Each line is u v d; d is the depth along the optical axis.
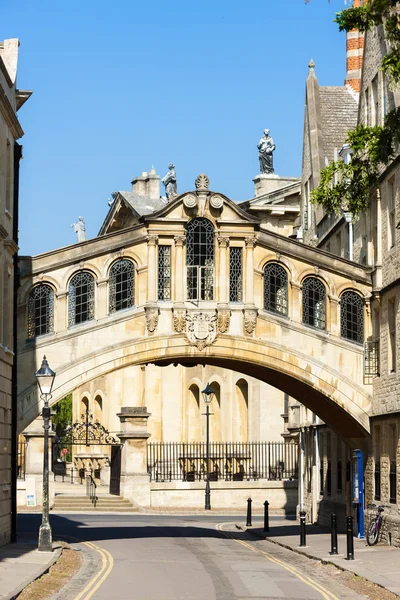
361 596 22.17
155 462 58.56
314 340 36.38
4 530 31.98
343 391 36.38
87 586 23.20
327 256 36.56
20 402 33.75
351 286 36.59
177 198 35.22
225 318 35.47
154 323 35.00
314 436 46.62
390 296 34.91
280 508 56.53
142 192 80.12
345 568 26.55
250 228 35.84
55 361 34.38
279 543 35.34
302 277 36.47
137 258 35.22
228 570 27.09
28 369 34.09
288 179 73.38
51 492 53.38
